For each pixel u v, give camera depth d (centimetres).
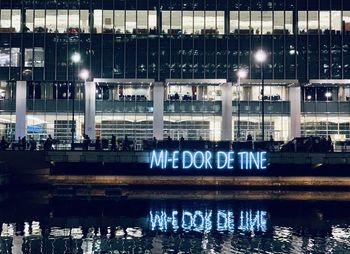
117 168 5738
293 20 7969
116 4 7938
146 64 7931
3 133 8075
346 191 5528
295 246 3156
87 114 8000
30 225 3684
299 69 7938
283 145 5925
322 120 8275
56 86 8106
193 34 7950
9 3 7944
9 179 5522
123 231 3522
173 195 5119
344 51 7944
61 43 7950
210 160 5591
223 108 8081
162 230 3553
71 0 7944
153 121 8112
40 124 8075
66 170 5766
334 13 7956
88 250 3045
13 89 8100
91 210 4266
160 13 7950
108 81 7969
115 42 7925
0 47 7975
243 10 7962
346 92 8294
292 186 5619
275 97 8269
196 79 7906
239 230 3572
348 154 5566
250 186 5612
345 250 3061
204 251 3036
